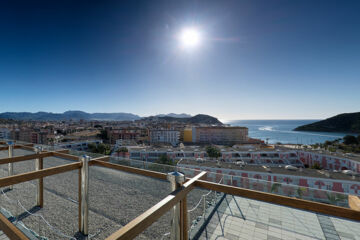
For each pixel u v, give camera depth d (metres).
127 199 3.08
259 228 2.21
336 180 15.84
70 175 4.49
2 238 1.86
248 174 18.20
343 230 2.06
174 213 1.27
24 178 1.63
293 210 2.57
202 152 38.06
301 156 40.31
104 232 2.37
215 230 2.22
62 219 2.62
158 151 38.53
